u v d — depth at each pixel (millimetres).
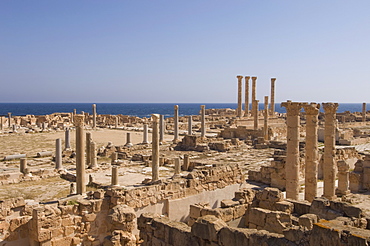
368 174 33812
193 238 14750
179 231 15430
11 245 18828
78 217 20141
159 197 23766
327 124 27422
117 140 70125
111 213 18656
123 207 19219
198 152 54969
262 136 68875
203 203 22844
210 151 55281
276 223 17125
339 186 32125
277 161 34594
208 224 14242
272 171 34875
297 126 25516
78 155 24625
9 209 19094
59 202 20359
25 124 103875
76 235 19984
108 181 32938
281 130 75125
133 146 55438
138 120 115500
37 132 83500
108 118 114625
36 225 18594
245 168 42531
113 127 98375
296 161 25609
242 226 20812
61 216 19562
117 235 17875
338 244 11273
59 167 38125
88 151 41469
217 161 46844
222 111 146375
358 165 35000
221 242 13773
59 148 38188
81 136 24594
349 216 16031
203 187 27016
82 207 20359
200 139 59312
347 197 29594
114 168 29000
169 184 24672
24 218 19375
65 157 47844
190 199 25766
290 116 25656
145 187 23125
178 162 34312
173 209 24594
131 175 36188
